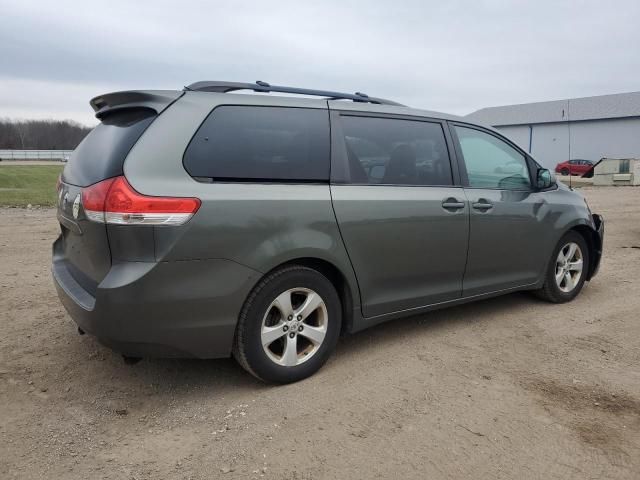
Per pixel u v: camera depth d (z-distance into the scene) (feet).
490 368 12.09
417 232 12.55
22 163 177.17
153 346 9.53
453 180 13.57
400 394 10.78
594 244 17.70
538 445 9.08
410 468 8.41
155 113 9.93
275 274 10.52
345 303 11.96
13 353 12.41
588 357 12.77
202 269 9.60
